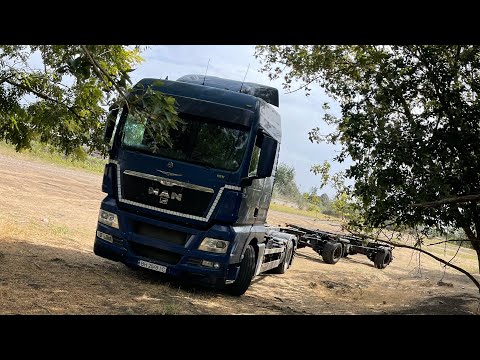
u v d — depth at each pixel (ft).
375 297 46.42
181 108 30.60
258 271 37.52
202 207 30.14
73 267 30.94
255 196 33.12
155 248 30.53
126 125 31.04
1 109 25.89
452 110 28.89
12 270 26.86
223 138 30.58
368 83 31.71
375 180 29.35
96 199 67.62
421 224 29.01
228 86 34.60
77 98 19.44
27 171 74.90
